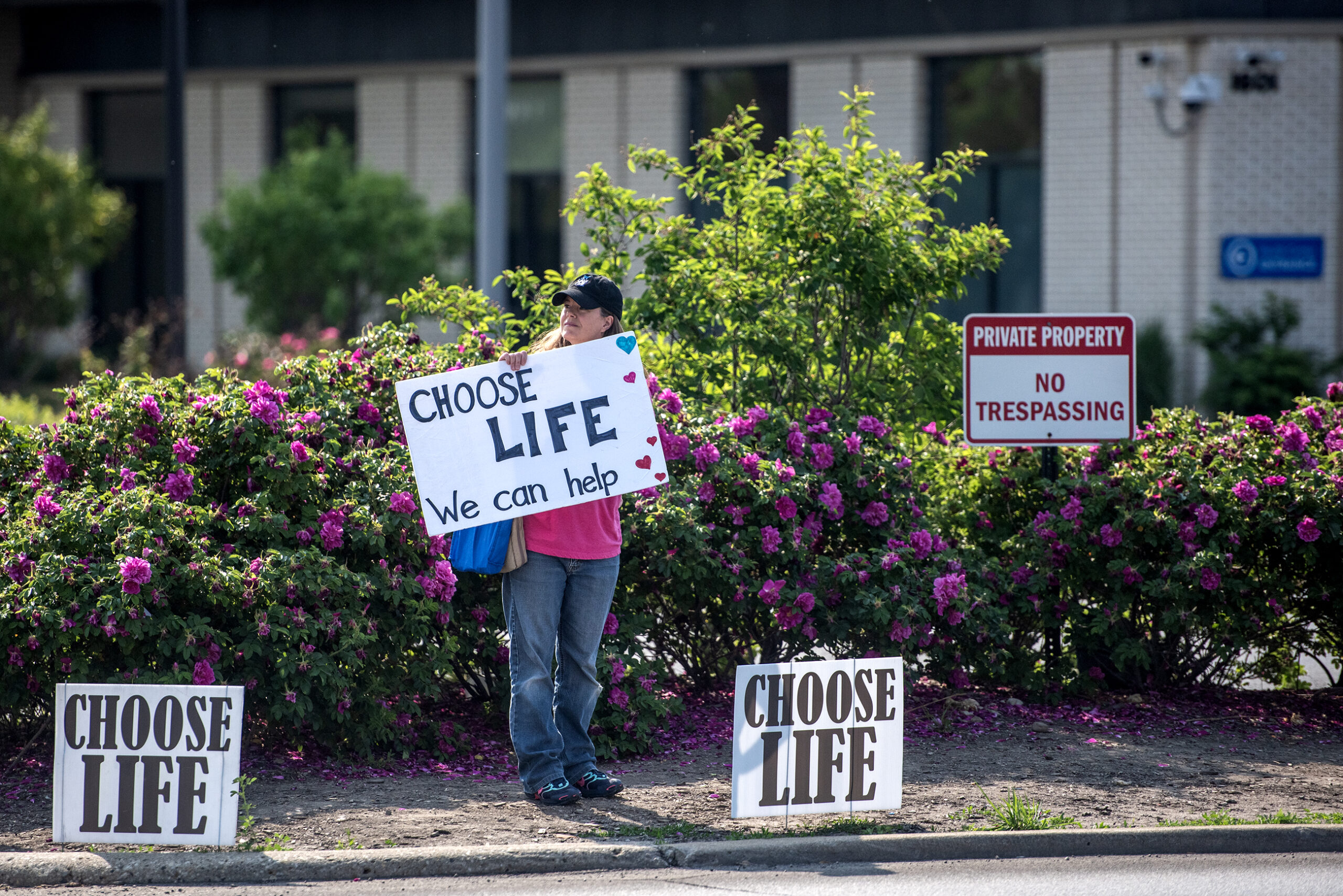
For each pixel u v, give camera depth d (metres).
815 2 70.06
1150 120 64.25
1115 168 65.19
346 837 18.69
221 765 18.14
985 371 27.25
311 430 23.27
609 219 30.61
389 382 25.03
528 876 17.95
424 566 22.97
